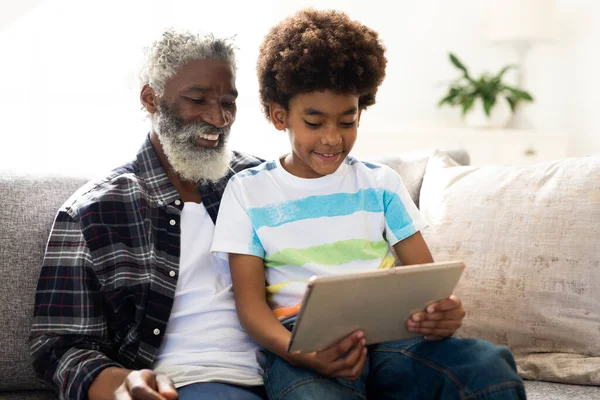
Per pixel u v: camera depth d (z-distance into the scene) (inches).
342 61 47.9
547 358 55.3
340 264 49.5
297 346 39.3
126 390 39.9
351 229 50.7
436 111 147.3
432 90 146.5
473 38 146.6
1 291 51.0
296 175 52.1
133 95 56.5
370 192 52.4
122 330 48.8
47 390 53.2
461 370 39.9
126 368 48.3
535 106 147.9
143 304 48.1
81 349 46.2
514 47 145.2
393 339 43.3
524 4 135.1
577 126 142.2
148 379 40.2
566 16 142.9
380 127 140.0
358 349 41.3
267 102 53.6
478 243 59.3
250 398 44.4
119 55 116.0
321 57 47.9
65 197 55.6
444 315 42.1
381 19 142.6
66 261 47.5
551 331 55.6
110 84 115.8
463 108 139.9
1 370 50.8
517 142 132.6
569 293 55.3
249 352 49.7
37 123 112.0
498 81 138.7
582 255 55.4
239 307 48.1
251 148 128.9
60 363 45.2
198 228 52.3
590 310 54.7
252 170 53.2
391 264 51.1
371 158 71.1
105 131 115.6
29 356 51.3
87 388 43.1
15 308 51.2
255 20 128.6
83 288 46.9
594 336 54.3
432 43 145.5
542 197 58.8
